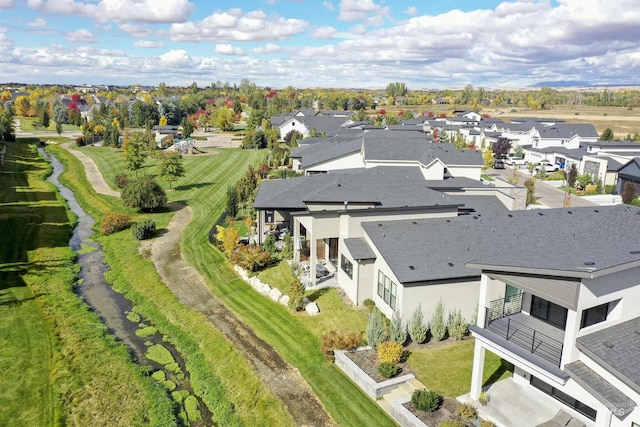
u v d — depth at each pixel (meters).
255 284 31.55
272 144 95.81
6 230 44.16
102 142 108.12
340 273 30.44
